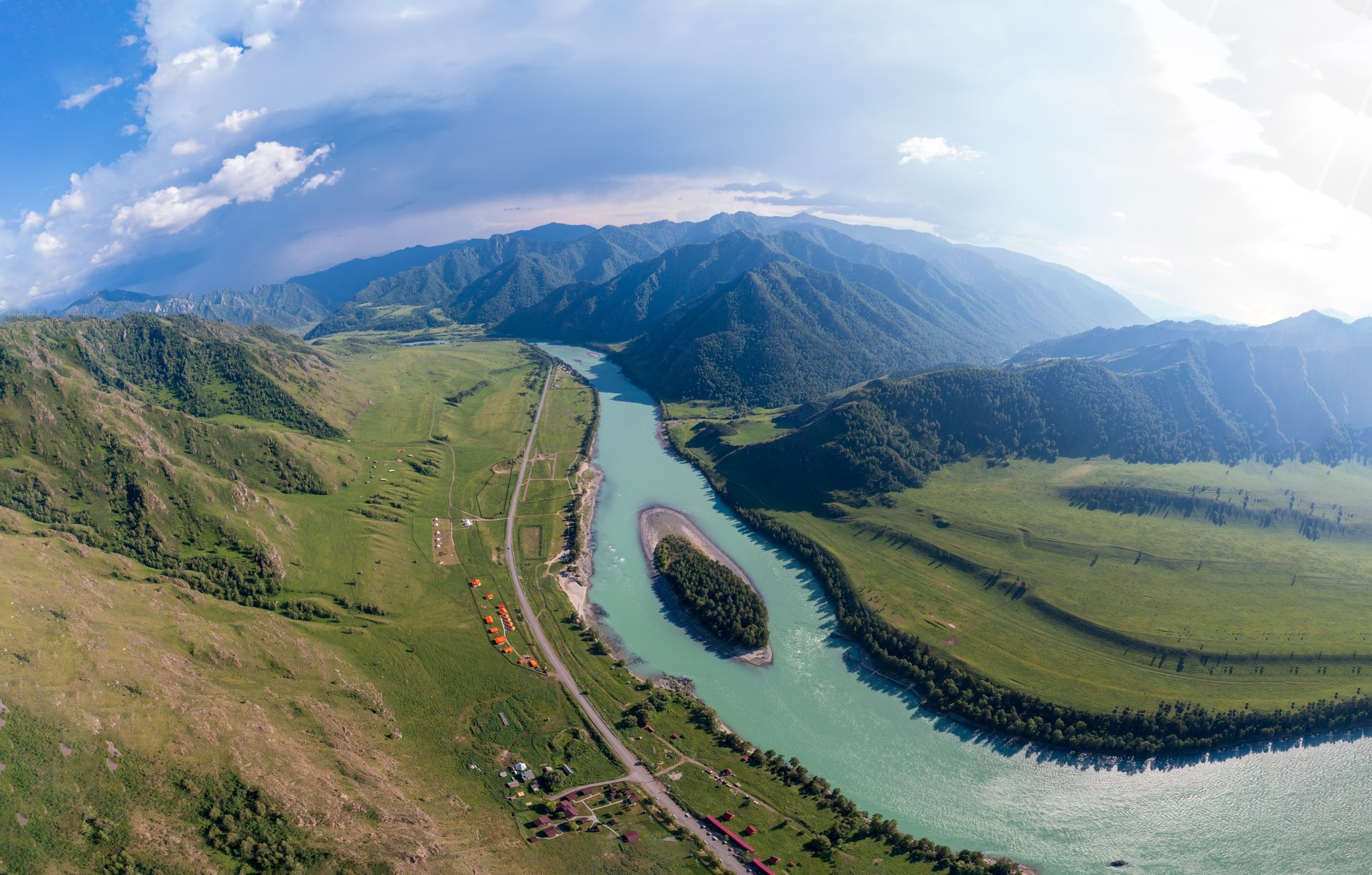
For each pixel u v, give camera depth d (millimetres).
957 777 154500
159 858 108000
